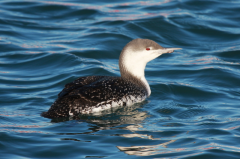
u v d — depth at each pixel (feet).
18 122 31.42
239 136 29.17
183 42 55.11
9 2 66.90
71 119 31.58
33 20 60.80
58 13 63.62
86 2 68.59
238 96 38.88
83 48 51.49
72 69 45.75
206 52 51.85
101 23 59.62
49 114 31.55
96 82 34.35
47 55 48.75
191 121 32.48
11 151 27.07
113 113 33.55
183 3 67.10
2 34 54.90
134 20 59.98
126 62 37.29
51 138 28.86
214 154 26.58
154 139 28.96
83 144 28.12
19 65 46.70
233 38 55.57
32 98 37.37
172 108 35.70
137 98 35.53
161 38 55.67
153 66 48.03
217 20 60.80
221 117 33.27
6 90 39.42
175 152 27.02
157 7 66.08
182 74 45.27
